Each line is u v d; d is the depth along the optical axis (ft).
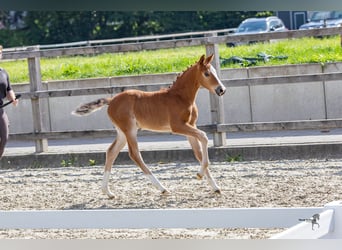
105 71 70.23
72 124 56.34
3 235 25.04
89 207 30.01
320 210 16.98
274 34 40.75
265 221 17.29
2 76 35.35
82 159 43.88
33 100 44.98
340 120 40.45
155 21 114.73
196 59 69.00
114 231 25.03
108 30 115.65
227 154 41.73
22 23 117.50
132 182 35.91
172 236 23.66
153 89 42.91
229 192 31.40
